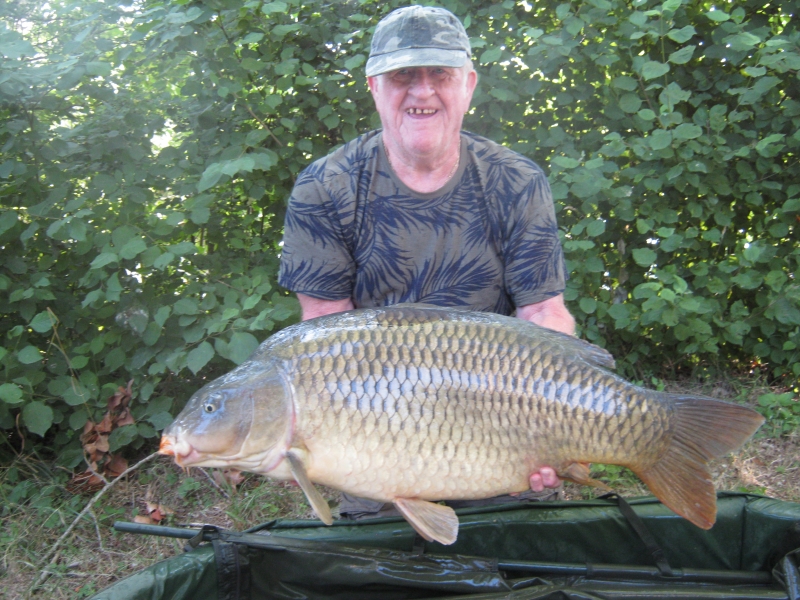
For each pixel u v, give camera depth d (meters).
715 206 3.37
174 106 3.11
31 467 2.76
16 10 3.08
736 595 1.75
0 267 2.87
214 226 3.22
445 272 2.03
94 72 2.62
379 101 1.93
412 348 1.54
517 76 3.24
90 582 2.27
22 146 2.81
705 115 3.27
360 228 2.02
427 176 1.97
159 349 2.83
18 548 2.38
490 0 3.24
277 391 1.51
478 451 1.56
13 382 2.68
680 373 3.63
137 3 3.00
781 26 3.55
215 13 2.85
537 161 3.39
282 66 2.93
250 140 2.94
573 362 1.59
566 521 1.99
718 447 1.62
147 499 2.69
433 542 1.95
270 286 2.86
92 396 2.74
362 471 1.54
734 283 3.31
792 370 3.36
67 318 2.89
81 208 2.85
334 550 1.80
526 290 2.04
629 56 3.29
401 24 1.82
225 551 1.73
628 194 3.09
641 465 1.63
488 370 1.56
